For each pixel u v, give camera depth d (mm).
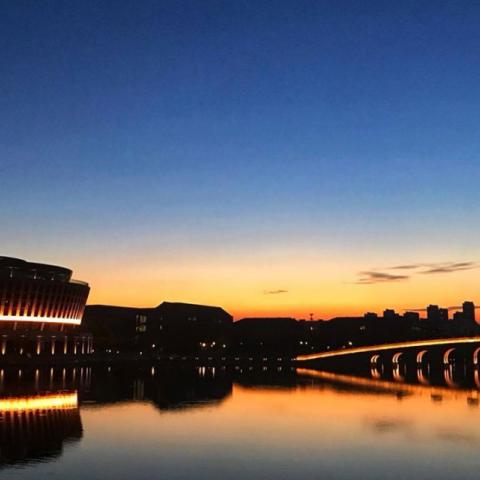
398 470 59000
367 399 121562
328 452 66562
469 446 70438
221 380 172250
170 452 65375
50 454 63500
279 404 109562
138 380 162625
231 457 63500
